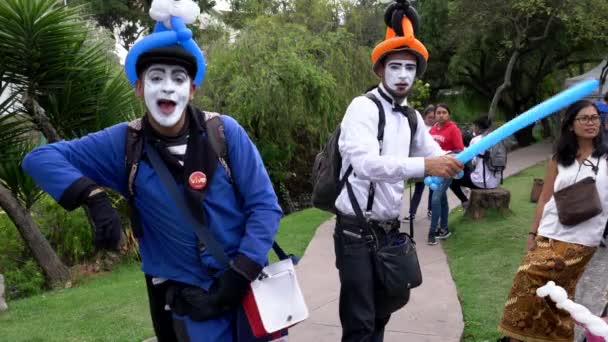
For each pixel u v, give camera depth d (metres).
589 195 3.42
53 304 5.68
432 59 23.16
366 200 3.12
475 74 23.72
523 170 13.62
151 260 2.52
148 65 2.39
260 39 13.42
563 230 3.50
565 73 24.73
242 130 2.57
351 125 3.04
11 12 6.52
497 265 5.83
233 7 17.05
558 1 17.59
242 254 2.41
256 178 2.52
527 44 20.61
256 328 2.43
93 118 7.64
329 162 3.25
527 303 3.53
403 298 3.23
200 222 2.41
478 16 18.64
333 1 15.91
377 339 3.46
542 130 23.94
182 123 2.46
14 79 7.14
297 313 2.51
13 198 7.25
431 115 7.70
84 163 2.44
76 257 8.38
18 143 7.28
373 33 18.14
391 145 3.08
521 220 7.51
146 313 5.08
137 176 2.43
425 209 9.15
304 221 8.90
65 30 6.96
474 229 7.32
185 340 2.44
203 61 2.50
